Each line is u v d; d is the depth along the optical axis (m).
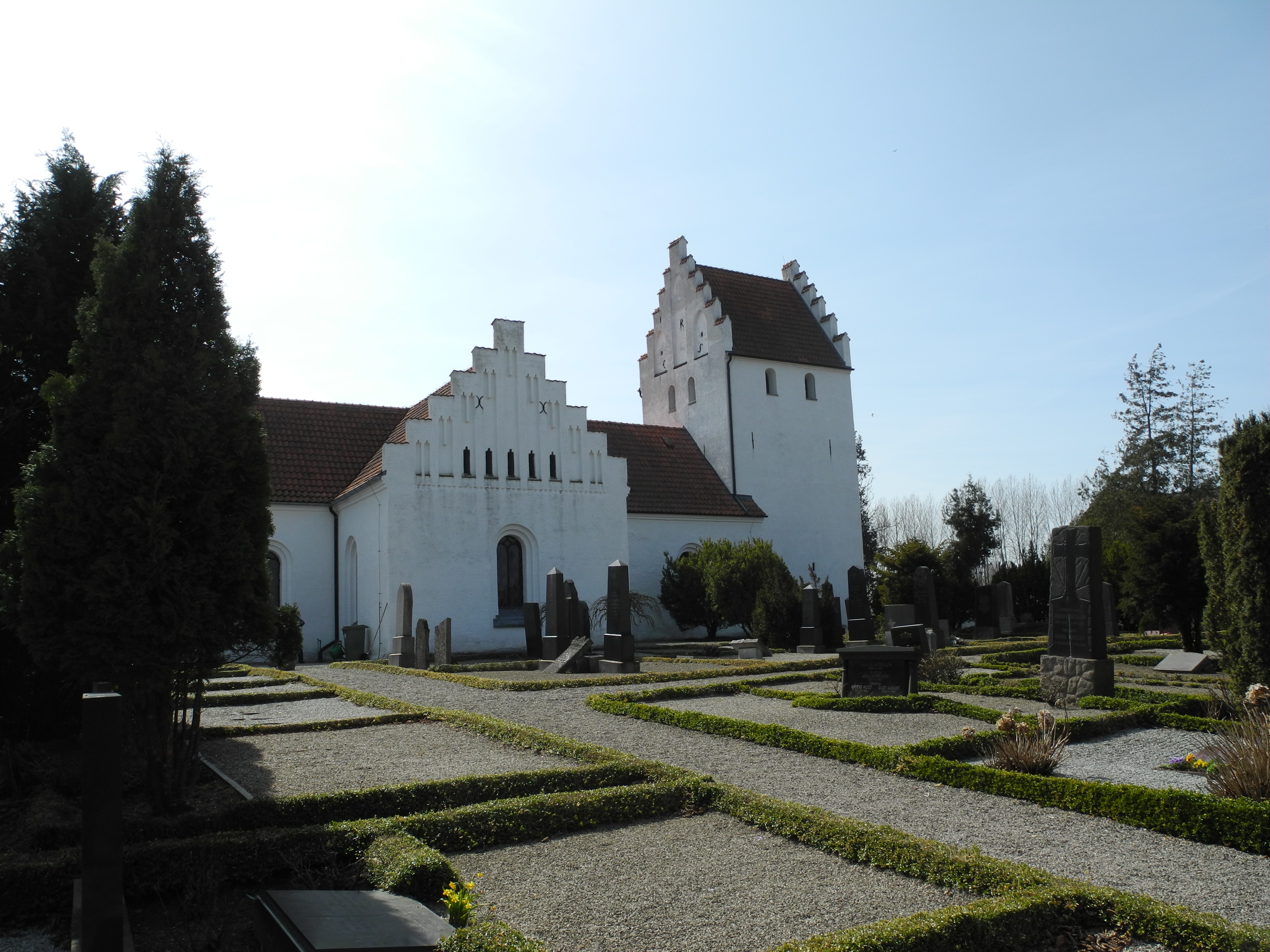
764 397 38.78
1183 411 53.25
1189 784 8.95
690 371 40.16
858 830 6.84
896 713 13.68
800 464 39.28
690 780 8.50
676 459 37.88
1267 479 13.38
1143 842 7.00
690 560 33.44
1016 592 37.34
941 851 6.31
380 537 27.83
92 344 7.65
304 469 31.41
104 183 10.93
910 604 28.81
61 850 6.64
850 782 9.12
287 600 30.09
